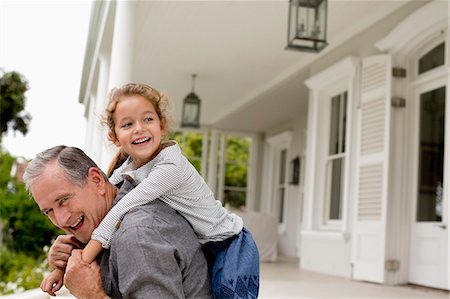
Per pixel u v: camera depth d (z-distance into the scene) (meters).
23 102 21.47
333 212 6.91
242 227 1.65
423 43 5.38
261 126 12.16
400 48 5.55
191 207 1.55
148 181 1.50
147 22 6.67
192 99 8.80
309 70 7.82
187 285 1.46
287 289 4.79
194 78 8.91
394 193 5.50
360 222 5.76
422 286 5.22
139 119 1.56
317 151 7.14
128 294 1.36
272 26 6.51
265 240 8.40
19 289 7.08
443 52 5.21
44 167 1.48
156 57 8.04
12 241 10.66
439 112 5.21
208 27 6.68
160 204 1.49
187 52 7.71
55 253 1.63
